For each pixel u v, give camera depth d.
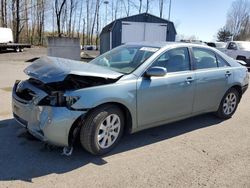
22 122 3.60
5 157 3.44
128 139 4.18
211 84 4.74
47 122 3.18
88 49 41.88
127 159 3.54
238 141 4.32
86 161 3.43
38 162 3.35
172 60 4.24
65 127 3.19
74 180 3.00
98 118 3.39
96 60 4.60
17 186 2.84
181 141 4.21
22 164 3.29
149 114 3.92
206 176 3.22
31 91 3.48
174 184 3.02
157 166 3.40
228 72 5.07
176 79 4.15
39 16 47.78
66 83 3.42
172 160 3.57
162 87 3.96
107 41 19.47
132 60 4.11
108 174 3.16
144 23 18.67
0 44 25.47
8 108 5.50
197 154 3.79
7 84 8.16
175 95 4.16
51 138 3.21
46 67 3.60
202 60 4.71
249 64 14.48
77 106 3.19
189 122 5.12
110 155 3.62
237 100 5.50
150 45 4.39
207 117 5.45
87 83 3.42
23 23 42.34
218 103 5.08
